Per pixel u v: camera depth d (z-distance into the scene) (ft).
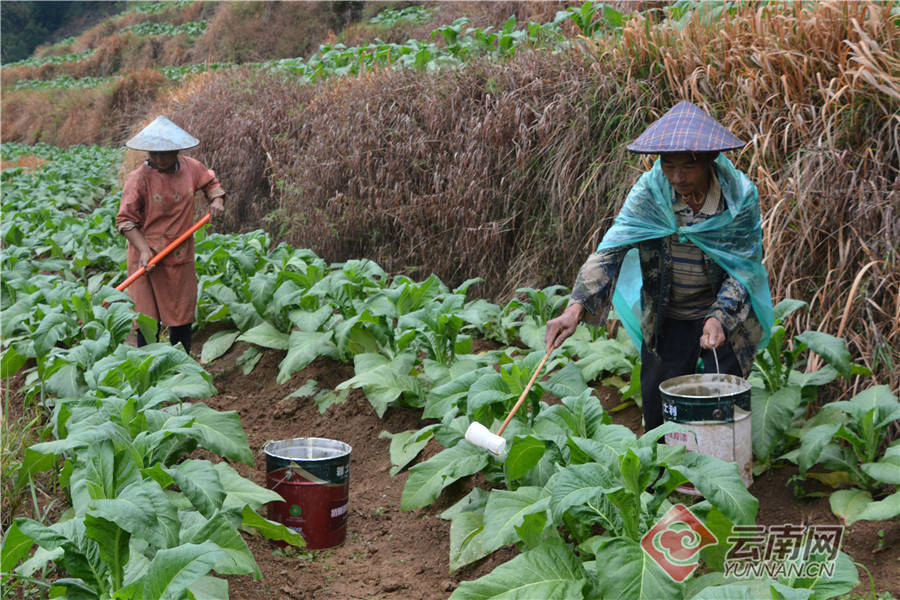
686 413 12.37
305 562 13.08
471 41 35.22
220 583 10.96
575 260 21.77
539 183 22.72
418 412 17.48
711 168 12.67
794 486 13.50
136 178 20.80
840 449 13.23
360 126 27.99
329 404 18.99
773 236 16.38
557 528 12.67
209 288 24.38
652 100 21.03
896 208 15.23
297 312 20.47
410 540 13.69
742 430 12.59
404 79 28.66
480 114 24.79
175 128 20.85
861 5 17.37
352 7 82.64
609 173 21.06
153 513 9.60
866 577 11.29
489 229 23.25
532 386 13.07
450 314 17.38
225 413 13.93
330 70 41.24
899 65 15.93
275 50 84.89
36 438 17.35
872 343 14.84
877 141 15.89
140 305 21.18
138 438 11.71
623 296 14.16
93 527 9.60
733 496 9.71
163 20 128.77
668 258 13.48
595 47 23.43
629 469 9.93
